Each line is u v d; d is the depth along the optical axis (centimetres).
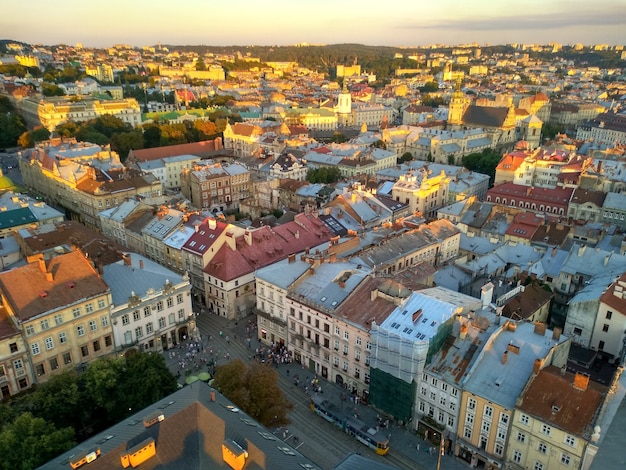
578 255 15000
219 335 14250
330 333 11925
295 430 10731
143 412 8006
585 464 8281
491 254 16512
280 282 13112
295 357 13162
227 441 6781
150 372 9825
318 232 17288
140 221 18262
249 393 9919
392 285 11744
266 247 15938
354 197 19538
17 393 10812
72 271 11819
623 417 8556
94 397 9512
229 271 14788
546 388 8981
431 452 10156
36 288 11169
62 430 8356
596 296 12644
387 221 19350
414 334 10294
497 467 9475
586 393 8719
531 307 13262
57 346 11319
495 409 9262
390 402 10831
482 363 9912
